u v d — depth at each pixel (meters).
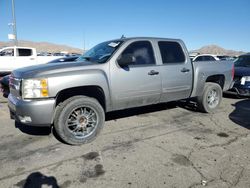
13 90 4.49
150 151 4.16
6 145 4.41
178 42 5.81
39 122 4.07
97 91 4.68
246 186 3.14
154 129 5.25
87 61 4.89
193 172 3.48
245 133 5.04
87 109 4.51
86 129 4.53
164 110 6.76
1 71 16.00
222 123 5.68
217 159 3.86
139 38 5.19
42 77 4.02
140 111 6.62
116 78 4.68
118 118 6.01
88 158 3.91
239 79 8.19
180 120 5.89
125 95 4.86
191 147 4.32
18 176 3.39
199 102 6.38
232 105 7.59
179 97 5.83
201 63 6.19
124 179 3.31
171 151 4.16
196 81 6.02
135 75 4.91
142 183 3.22
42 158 3.91
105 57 4.80
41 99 4.05
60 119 4.22
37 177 3.37
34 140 4.64
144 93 5.11
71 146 4.37
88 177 3.37
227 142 4.55
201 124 5.60
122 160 3.84
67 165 3.69
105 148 4.29
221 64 6.62
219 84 6.85
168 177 3.35
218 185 3.16
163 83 5.36
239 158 3.90
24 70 4.35
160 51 5.41
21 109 4.05
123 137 4.79
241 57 9.87
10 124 5.56
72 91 4.52
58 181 3.27
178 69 5.61
